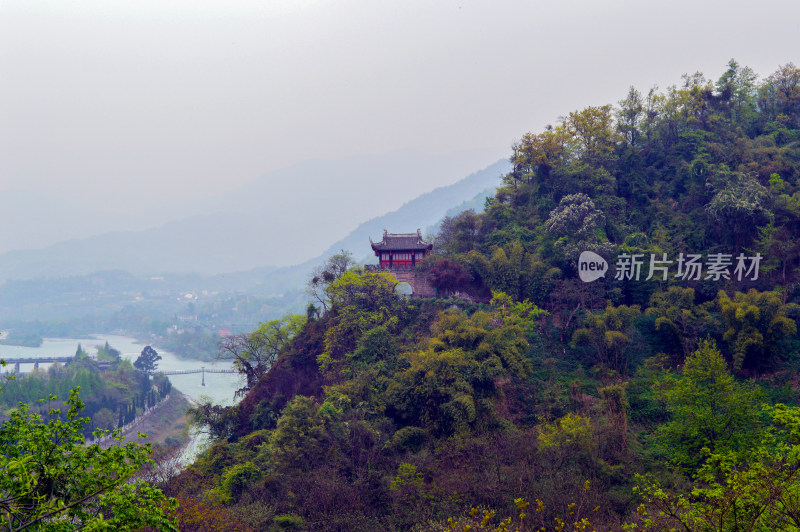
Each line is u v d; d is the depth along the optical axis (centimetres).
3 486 1945
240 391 8356
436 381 5981
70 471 2067
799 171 8700
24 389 16162
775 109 10644
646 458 5112
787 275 7344
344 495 4734
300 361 7938
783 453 3447
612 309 6944
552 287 7744
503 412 6097
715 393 5200
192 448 8144
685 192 9081
